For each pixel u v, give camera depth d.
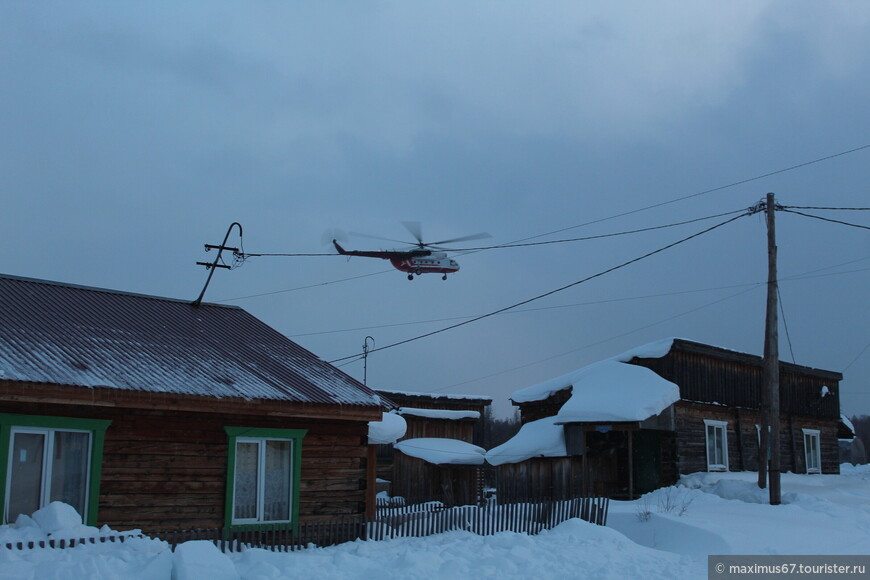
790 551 15.23
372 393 16.64
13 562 10.02
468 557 13.11
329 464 15.80
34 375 11.73
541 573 12.37
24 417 12.05
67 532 11.12
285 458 15.27
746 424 30.31
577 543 14.98
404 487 31.73
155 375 13.57
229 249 19.58
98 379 12.46
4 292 16.11
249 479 14.69
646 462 27.17
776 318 22.38
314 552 13.78
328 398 15.18
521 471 27.27
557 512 17.94
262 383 14.94
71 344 14.02
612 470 27.95
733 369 30.11
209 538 12.95
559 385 29.03
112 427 13.11
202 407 13.39
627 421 23.95
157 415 13.62
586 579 12.16
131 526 13.01
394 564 12.23
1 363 11.86
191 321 18.30
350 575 11.39
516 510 17.39
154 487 13.37
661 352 26.55
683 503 21.70
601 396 25.56
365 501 16.17
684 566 13.57
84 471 12.73
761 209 22.70
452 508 16.77
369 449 18.16
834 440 36.75
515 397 30.78
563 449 25.89
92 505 12.59
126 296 18.58
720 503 21.83
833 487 26.36
